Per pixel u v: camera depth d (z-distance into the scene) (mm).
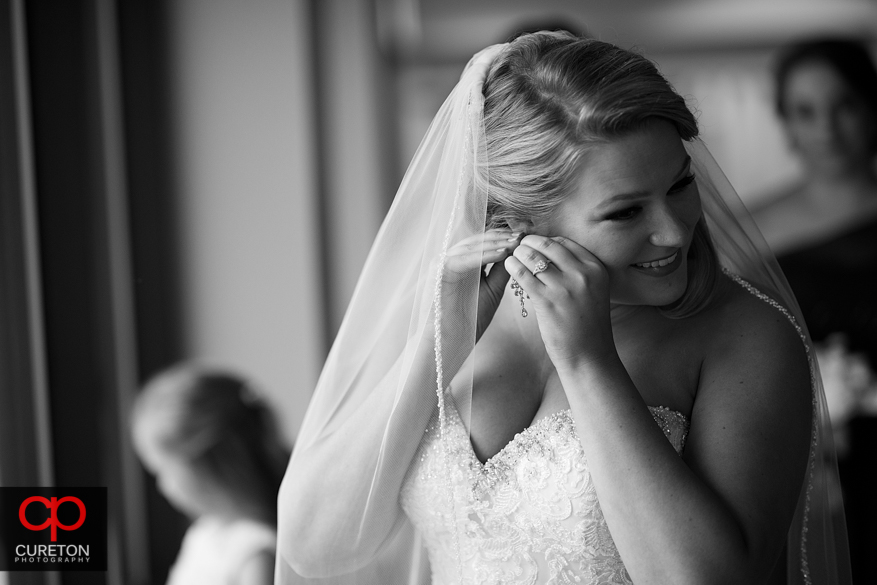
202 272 3537
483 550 1211
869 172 3387
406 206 1344
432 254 1260
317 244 3586
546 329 1084
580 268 1083
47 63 2369
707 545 973
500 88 1194
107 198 2896
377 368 1337
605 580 1167
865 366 3287
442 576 1285
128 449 2891
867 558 3119
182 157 3516
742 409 1071
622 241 1096
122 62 3189
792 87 3467
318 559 1289
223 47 3514
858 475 3188
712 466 1049
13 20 2109
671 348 1201
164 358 3461
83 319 2578
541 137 1113
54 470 2262
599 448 1038
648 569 999
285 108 3531
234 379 2244
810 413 1118
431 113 3805
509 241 1187
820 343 3354
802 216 3441
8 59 2082
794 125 3463
